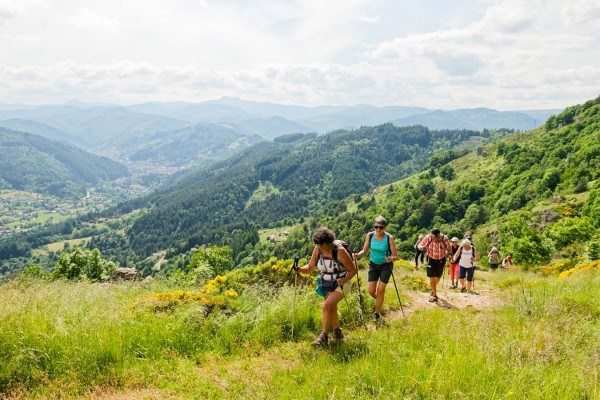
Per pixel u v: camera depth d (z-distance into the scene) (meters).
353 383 4.41
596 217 65.94
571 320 6.65
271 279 10.09
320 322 7.45
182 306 7.15
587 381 4.07
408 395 3.97
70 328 5.76
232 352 6.11
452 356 4.95
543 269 32.03
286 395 4.25
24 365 4.93
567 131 149.38
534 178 122.00
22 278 9.70
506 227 54.16
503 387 4.05
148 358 5.53
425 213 137.75
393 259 7.65
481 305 10.29
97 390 4.72
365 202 193.88
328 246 6.20
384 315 8.52
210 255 35.56
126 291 9.69
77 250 26.27
